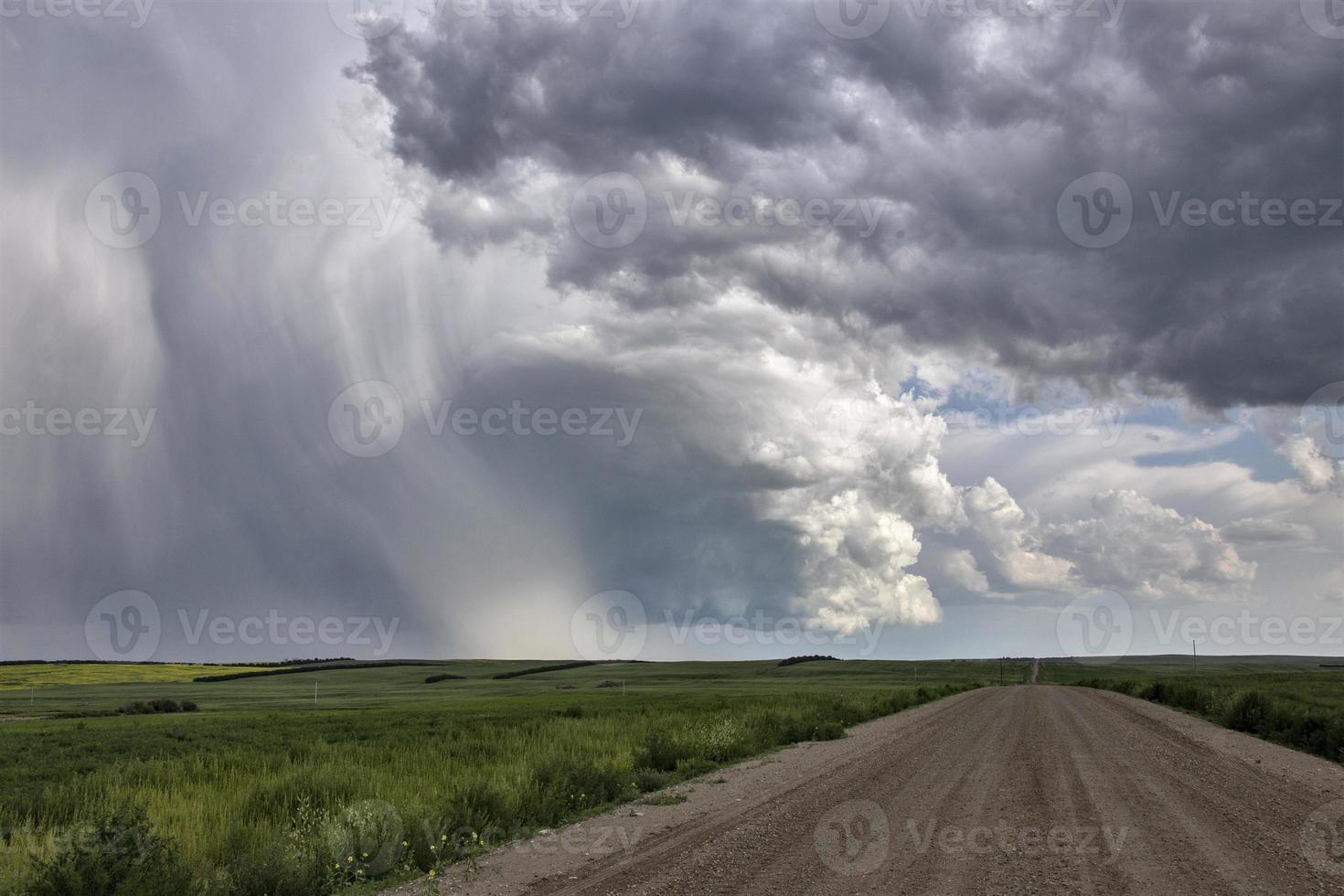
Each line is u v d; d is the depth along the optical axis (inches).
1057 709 1619.1
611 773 652.7
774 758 865.5
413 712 2153.1
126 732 1540.4
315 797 575.5
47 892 327.9
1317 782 647.8
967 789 595.2
